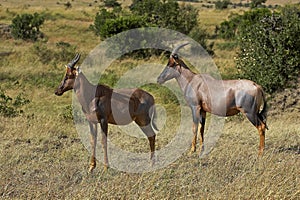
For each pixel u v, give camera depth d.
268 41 16.62
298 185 7.84
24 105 16.28
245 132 12.36
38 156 9.73
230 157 9.45
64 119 13.71
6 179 8.41
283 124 14.52
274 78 16.34
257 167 8.76
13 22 31.48
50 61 23.58
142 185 8.02
